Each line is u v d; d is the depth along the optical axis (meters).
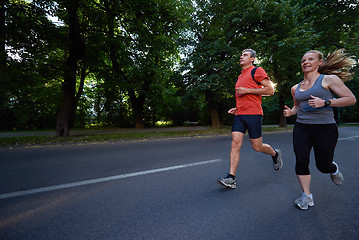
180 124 20.55
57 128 8.48
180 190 2.56
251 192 2.50
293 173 3.32
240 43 13.05
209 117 19.97
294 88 2.28
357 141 7.44
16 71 7.14
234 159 2.65
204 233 1.61
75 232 1.61
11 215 1.89
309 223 1.77
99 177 3.08
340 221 1.81
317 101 1.84
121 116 17.75
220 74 11.33
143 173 3.30
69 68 8.17
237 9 11.90
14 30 6.87
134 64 9.81
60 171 3.41
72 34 8.15
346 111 27.14
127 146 6.21
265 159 4.36
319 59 2.03
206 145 6.42
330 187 2.68
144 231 1.63
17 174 3.23
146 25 9.03
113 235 1.57
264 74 2.55
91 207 2.07
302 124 2.12
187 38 12.02
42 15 7.43
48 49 7.72
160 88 12.81
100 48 8.95
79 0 7.56
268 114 23.11
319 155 2.07
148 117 18.53
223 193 2.46
